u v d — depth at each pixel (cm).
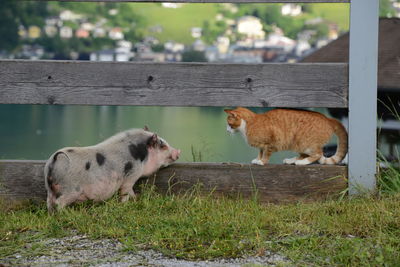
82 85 681
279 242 552
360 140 678
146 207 645
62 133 2142
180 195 696
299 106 678
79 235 586
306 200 689
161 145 687
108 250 544
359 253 516
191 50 6494
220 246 534
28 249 548
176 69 678
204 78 678
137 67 679
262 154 719
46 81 680
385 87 863
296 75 675
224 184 695
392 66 891
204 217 610
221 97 679
